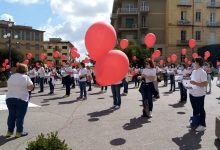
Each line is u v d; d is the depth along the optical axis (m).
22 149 7.20
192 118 9.01
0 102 15.37
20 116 8.25
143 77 10.90
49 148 5.11
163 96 17.44
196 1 62.16
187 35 62.03
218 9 62.53
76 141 7.83
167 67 25.64
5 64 33.00
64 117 11.04
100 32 8.25
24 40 93.38
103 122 10.09
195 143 7.59
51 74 19.67
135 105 13.84
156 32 63.19
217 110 12.35
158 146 7.37
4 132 8.85
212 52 55.69
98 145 7.48
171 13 61.66
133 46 39.47
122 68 8.38
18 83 8.15
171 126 9.41
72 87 23.81
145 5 62.97
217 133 7.88
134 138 8.07
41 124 9.86
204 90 8.72
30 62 37.53
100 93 19.67
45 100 15.99
